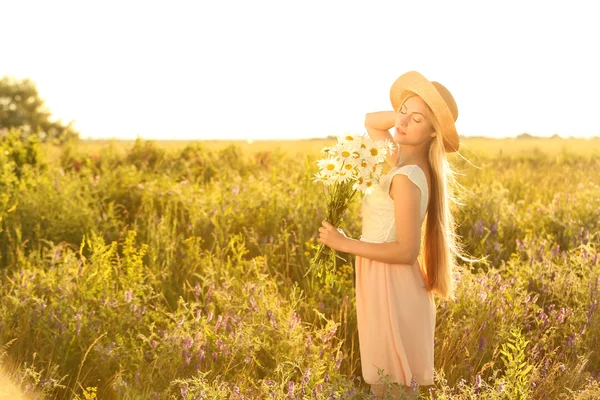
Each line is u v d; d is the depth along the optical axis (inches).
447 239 128.3
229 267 207.0
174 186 334.3
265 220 273.0
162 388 137.9
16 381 132.3
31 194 289.1
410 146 125.6
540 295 196.7
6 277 188.5
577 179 442.9
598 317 165.5
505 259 241.9
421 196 118.5
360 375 153.4
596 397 130.3
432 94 118.6
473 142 1427.2
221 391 124.5
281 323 152.2
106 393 140.9
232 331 156.3
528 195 377.7
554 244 246.1
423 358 124.9
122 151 574.9
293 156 579.5
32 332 157.9
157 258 223.3
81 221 266.8
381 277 124.3
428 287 129.7
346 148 119.8
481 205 295.1
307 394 125.5
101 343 153.1
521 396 126.2
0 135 370.3
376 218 123.0
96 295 178.2
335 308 181.9
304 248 239.0
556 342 171.5
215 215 260.4
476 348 155.3
